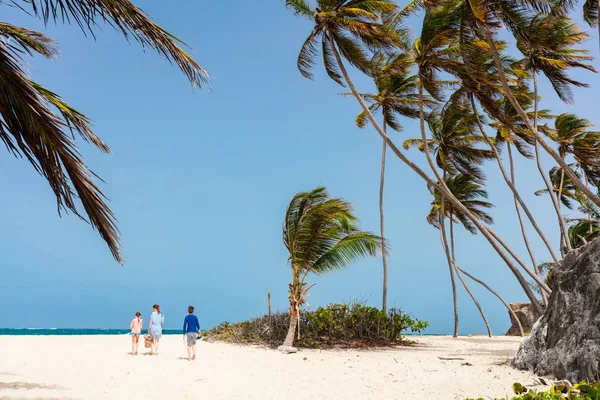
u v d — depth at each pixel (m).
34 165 6.75
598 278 9.70
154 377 10.57
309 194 17.84
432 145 26.64
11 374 10.08
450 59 17.48
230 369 12.28
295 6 18.06
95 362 12.98
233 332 22.38
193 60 5.97
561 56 20.55
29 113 6.43
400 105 25.22
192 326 14.46
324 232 17.30
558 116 24.62
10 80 6.32
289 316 20.11
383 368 12.25
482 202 28.56
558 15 16.17
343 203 17.30
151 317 15.84
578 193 32.31
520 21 15.48
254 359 14.65
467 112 24.64
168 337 27.14
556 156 15.27
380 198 26.38
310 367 12.67
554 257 20.77
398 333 20.59
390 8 17.22
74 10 5.79
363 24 16.44
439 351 17.44
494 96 22.42
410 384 9.62
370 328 20.12
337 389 9.32
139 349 17.89
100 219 6.92
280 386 9.71
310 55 18.95
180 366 12.66
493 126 25.62
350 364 13.27
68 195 6.86
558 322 10.45
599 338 9.02
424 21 16.95
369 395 8.67
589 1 18.33
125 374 10.84
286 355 15.96
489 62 21.69
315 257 17.56
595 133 24.56
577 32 16.31
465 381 9.74
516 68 22.16
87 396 7.95
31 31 7.14
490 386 9.11
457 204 18.69
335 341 19.31
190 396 8.52
